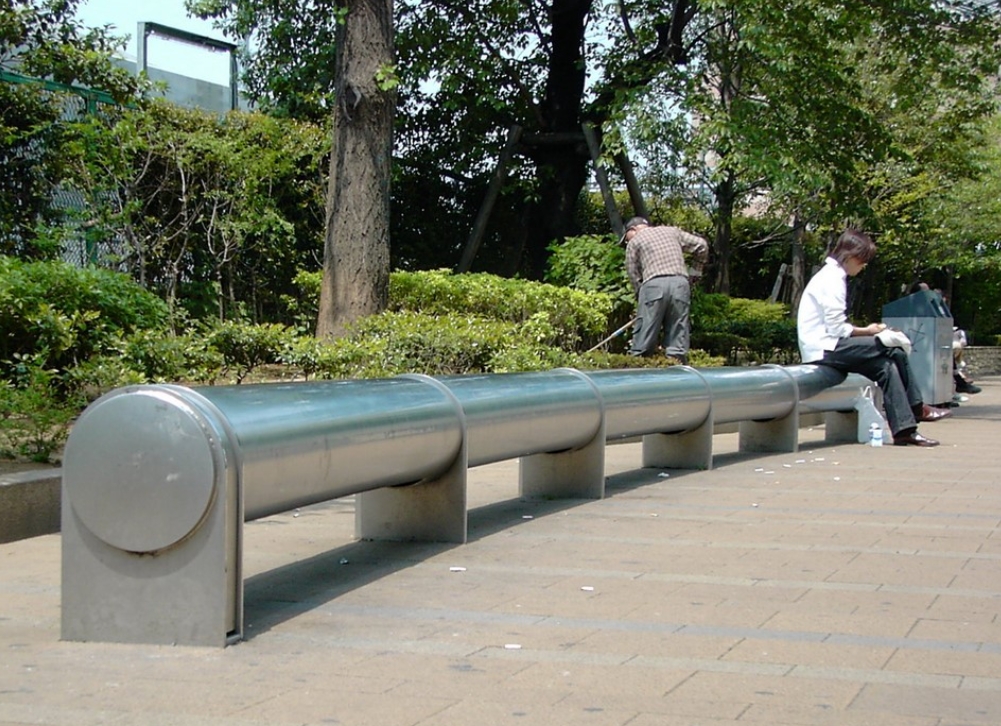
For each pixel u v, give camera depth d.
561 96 21.17
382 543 6.61
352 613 4.99
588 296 15.16
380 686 3.96
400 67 20.05
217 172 16.72
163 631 4.46
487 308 14.84
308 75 20.80
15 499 6.67
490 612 5.01
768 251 32.19
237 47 21.56
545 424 7.33
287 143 18.02
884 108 25.84
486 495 8.57
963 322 44.12
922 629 4.74
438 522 6.59
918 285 17.89
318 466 5.04
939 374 17.06
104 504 4.45
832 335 11.81
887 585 5.55
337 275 14.18
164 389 4.44
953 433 13.69
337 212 14.20
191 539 4.42
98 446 4.45
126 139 15.83
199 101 20.75
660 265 14.61
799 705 3.76
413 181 22.27
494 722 3.60
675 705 3.76
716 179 18.69
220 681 4.02
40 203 15.97
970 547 6.51
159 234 16.39
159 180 16.61
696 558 6.18
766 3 17.53
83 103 16.53
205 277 17.41
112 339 9.46
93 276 10.09
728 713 3.68
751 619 4.89
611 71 19.98
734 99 18.89
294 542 6.66
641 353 14.76
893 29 18.14
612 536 6.83
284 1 21.27
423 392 6.18
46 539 6.73
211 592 4.41
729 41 19.66
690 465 9.95
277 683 4.00
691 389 9.43
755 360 20.55
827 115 19.06
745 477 9.48
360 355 11.30
